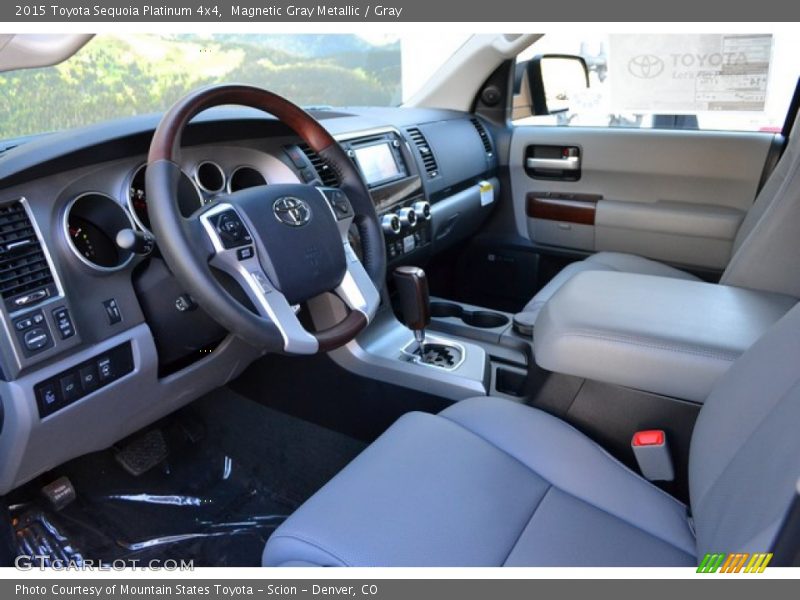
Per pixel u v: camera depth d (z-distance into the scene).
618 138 2.02
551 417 1.06
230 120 1.21
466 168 2.04
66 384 0.99
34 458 1.02
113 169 1.06
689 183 1.96
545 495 0.91
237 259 0.95
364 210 1.20
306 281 1.01
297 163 1.34
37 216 0.95
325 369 1.50
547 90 2.20
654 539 0.83
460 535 0.82
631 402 1.08
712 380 0.99
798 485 0.54
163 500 1.43
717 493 0.73
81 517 1.36
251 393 1.61
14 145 1.17
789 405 0.65
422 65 2.25
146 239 1.05
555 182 2.18
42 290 0.95
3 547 1.20
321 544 0.81
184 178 1.15
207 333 1.23
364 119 1.78
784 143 1.82
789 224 1.27
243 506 1.44
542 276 2.29
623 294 1.19
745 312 1.13
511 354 1.49
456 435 1.00
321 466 1.54
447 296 2.43
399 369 1.42
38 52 1.03
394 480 0.90
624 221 2.05
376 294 1.12
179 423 1.57
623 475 0.94
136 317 1.08
